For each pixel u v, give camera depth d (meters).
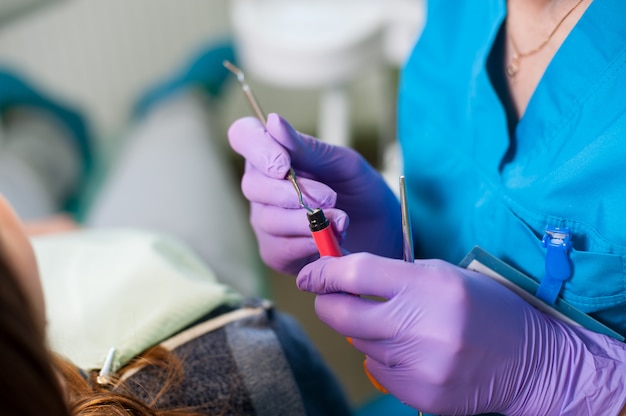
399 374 0.67
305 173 0.76
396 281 0.64
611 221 0.68
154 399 0.69
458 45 0.89
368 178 0.80
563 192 0.71
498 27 0.78
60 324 0.77
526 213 0.74
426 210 0.90
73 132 1.89
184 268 0.91
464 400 0.66
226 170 1.50
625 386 0.68
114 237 0.99
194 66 1.85
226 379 0.72
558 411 0.68
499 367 0.65
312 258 0.79
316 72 1.57
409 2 1.55
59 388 0.46
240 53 1.75
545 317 0.72
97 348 0.74
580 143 0.71
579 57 0.70
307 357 0.79
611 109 0.68
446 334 0.63
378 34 1.58
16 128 1.78
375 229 0.84
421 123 0.92
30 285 0.54
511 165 0.77
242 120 0.73
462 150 0.85
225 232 1.24
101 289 0.83
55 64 2.00
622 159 0.66
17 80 1.81
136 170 1.42
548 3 0.74
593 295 0.71
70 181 1.79
